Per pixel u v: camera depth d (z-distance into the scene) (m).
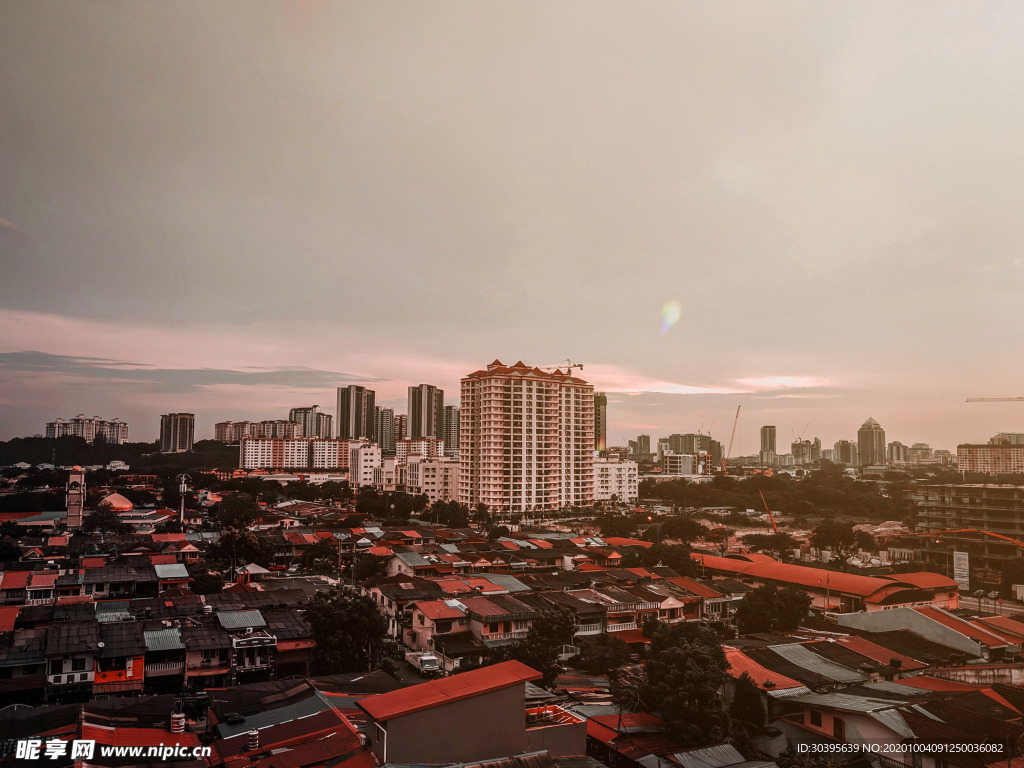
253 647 61.91
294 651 64.06
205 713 48.03
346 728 39.88
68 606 71.88
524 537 154.00
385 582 86.31
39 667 55.81
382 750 33.50
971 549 145.12
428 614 72.56
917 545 154.50
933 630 72.75
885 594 92.56
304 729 40.31
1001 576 129.38
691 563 114.69
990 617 82.38
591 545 139.50
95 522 160.50
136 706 44.12
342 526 169.38
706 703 48.81
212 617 69.12
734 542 172.38
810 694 54.22
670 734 48.12
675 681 49.91
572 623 68.81
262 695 47.31
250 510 173.62
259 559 120.81
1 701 53.97
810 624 82.94
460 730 34.81
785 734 51.59
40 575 87.81
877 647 67.44
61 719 40.28
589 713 51.34
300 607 75.50
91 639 58.31
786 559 149.88
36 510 190.75
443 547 124.25
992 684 60.16
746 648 63.66
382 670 61.22
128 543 123.81
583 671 66.56
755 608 78.62
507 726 36.16
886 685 58.12
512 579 91.31
